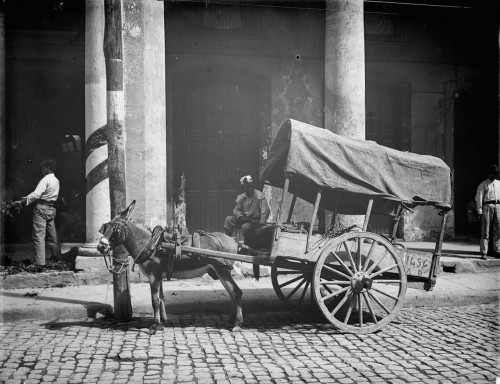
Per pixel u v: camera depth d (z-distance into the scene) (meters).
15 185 14.13
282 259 7.81
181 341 7.16
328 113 11.07
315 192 8.74
